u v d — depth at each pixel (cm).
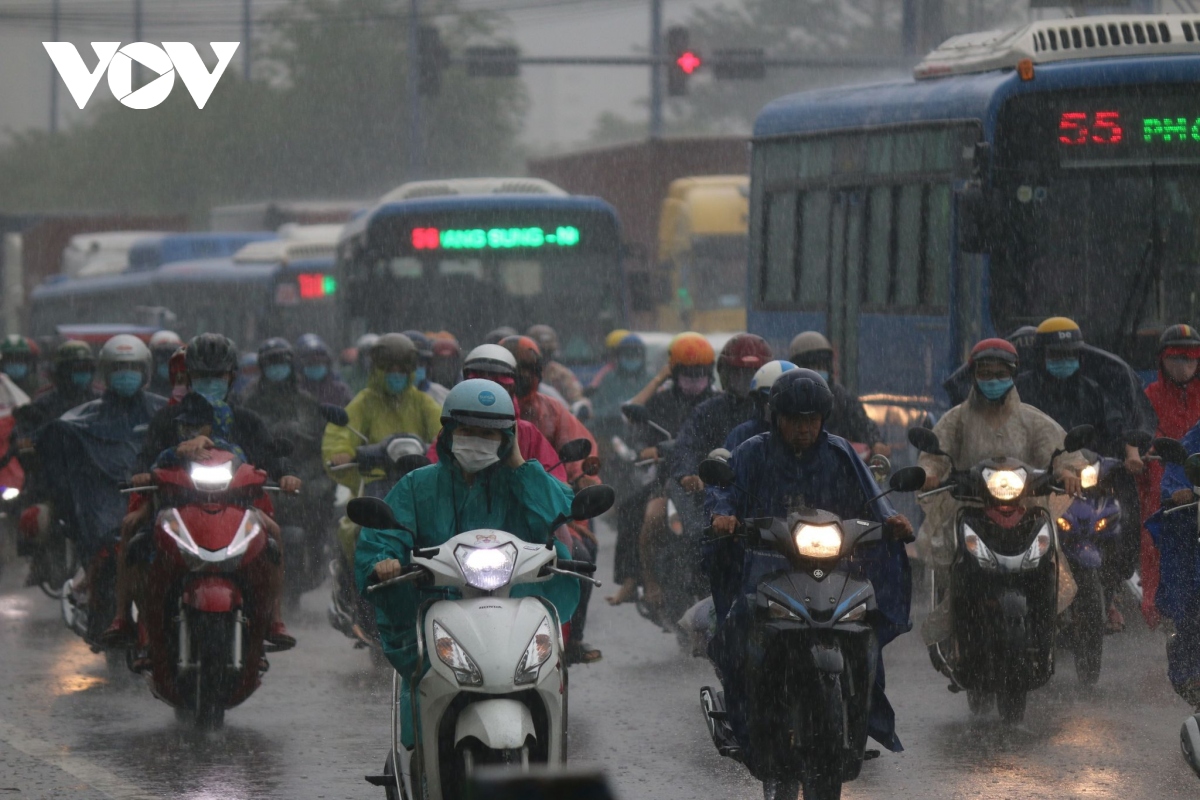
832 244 5022
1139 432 3120
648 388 3931
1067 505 2878
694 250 9725
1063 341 3275
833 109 5059
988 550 2638
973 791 2347
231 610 2703
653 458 3559
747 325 5544
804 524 2066
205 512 2714
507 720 1819
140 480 2736
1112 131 4147
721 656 2219
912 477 2166
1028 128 4162
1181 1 5625
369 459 3266
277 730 2828
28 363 5272
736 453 2217
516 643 1858
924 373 4488
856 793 2345
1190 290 4138
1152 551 3303
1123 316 4138
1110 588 3203
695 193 9881
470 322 6700
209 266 11138
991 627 2652
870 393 4791
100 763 2592
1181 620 2723
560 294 6744
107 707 3038
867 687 2091
